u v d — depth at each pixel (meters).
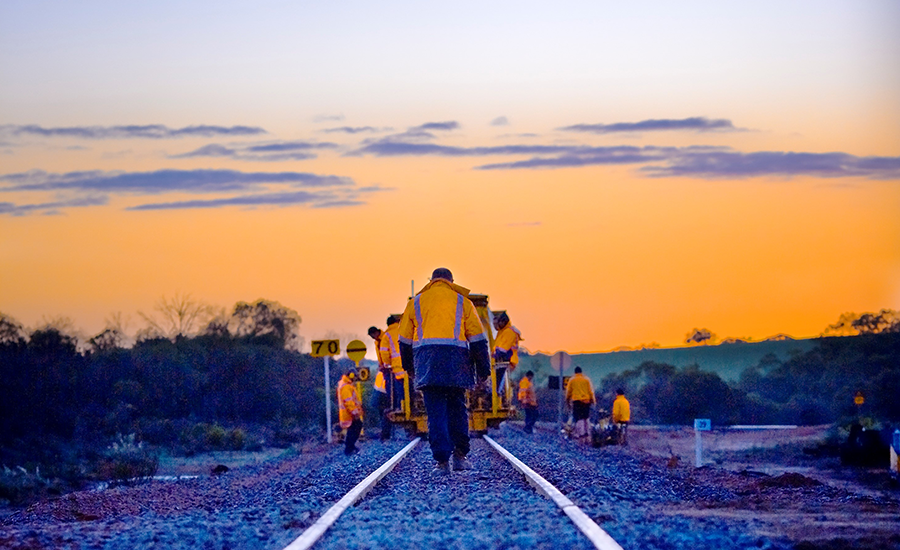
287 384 45.59
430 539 7.99
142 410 38.59
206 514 11.22
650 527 8.31
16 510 18.08
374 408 34.06
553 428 41.50
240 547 8.03
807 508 11.62
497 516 9.44
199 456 31.12
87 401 35.94
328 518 8.98
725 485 16.88
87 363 38.69
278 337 59.31
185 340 50.50
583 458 22.72
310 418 43.56
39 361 34.47
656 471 19.95
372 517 9.52
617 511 9.63
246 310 60.78
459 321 13.09
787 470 22.03
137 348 45.88
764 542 7.52
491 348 24.95
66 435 32.91
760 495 14.42
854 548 7.43
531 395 34.06
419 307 13.21
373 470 16.03
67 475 23.59
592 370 146.50
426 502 10.85
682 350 145.00
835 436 25.78
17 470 24.89
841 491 14.56
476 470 14.69
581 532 8.02
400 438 29.86
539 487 11.52
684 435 39.44
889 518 9.81
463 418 13.98
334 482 14.56
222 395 43.41
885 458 22.00
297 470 20.47
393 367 24.27
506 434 30.22
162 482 21.41
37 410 32.62
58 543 8.50
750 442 33.28
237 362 45.69
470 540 7.91
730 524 8.91
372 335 26.06
